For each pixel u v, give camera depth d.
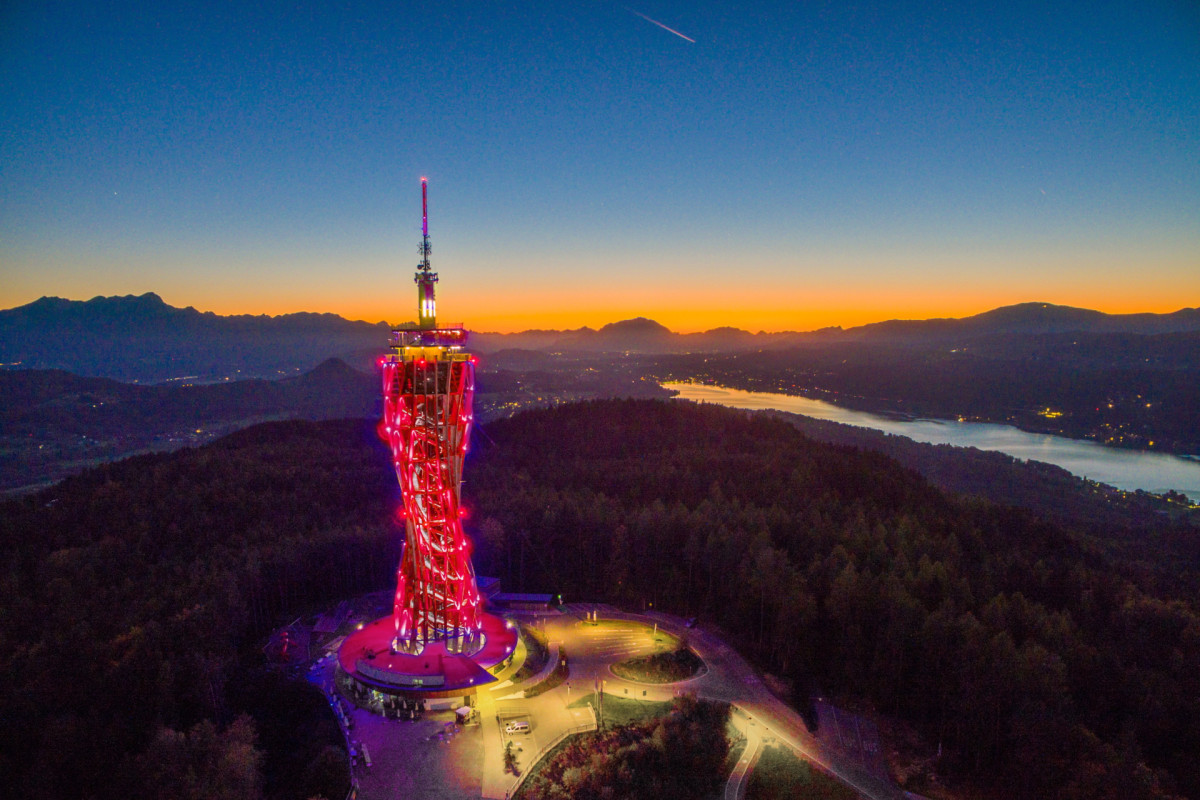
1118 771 56.84
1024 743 63.16
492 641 83.25
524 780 62.56
